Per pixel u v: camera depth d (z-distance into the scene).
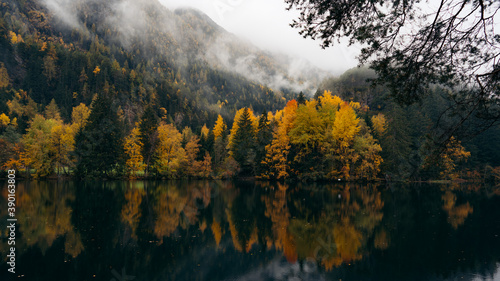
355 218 20.00
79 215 20.11
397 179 45.16
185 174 52.59
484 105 5.82
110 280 10.34
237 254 13.20
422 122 48.81
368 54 6.29
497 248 13.65
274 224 18.39
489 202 26.91
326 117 46.97
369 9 5.82
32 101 102.31
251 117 60.25
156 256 12.76
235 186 40.16
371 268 11.58
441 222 18.77
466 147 50.78
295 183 44.19
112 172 49.47
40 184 40.12
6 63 127.44
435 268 11.52
